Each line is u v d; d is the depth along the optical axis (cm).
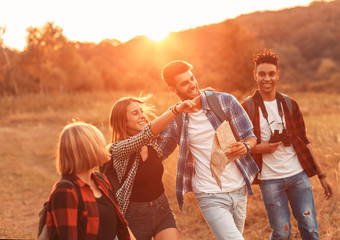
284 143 340
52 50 3306
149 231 306
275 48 10775
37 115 2241
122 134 319
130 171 300
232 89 3341
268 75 353
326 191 365
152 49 2192
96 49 5362
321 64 8981
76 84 3756
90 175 227
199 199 318
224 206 310
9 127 1959
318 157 720
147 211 304
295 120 360
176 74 316
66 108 2500
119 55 5288
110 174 305
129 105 318
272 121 354
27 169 1054
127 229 237
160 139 323
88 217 208
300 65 9838
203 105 316
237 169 317
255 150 340
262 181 352
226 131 299
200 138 318
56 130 1758
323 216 482
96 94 2995
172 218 319
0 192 836
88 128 219
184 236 511
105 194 226
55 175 983
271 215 352
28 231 585
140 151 305
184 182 326
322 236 435
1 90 3189
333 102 2519
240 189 317
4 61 3266
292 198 352
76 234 199
